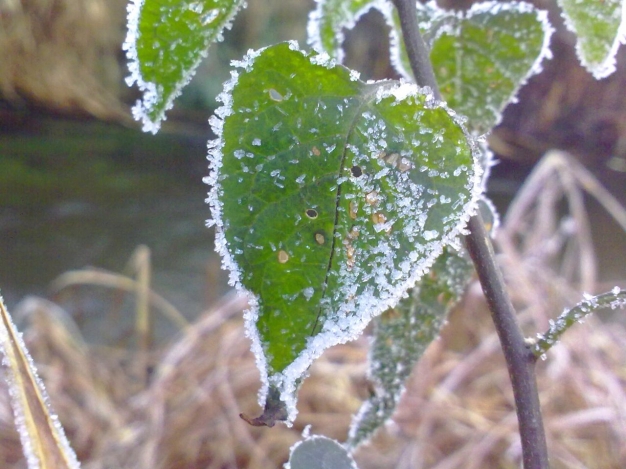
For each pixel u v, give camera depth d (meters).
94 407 0.48
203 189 0.98
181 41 0.12
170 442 0.44
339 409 0.47
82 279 0.70
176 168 1.04
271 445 0.44
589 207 0.83
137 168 1.02
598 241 0.75
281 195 0.11
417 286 0.16
